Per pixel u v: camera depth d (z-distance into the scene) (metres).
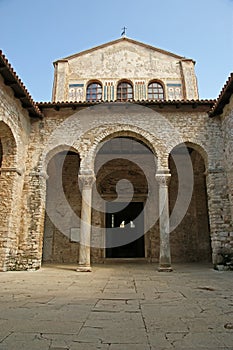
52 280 7.88
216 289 6.39
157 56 16.95
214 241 11.11
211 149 11.91
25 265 10.74
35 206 11.45
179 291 6.12
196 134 12.08
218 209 11.28
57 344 2.86
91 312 4.21
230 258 10.69
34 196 11.54
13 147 10.88
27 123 12.04
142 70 16.58
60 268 11.55
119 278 8.45
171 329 3.39
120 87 16.39
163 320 3.78
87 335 3.15
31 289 6.29
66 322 3.66
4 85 9.73
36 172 11.77
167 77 16.47
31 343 2.87
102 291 6.13
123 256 18.03
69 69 16.72
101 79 16.36
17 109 10.90
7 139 10.77
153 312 4.22
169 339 3.03
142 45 17.17
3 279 7.98
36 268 10.79
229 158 11.20
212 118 12.27
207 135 12.07
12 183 10.70
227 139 11.37
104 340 2.99
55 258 14.73
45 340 2.97
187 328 3.43
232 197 10.98
